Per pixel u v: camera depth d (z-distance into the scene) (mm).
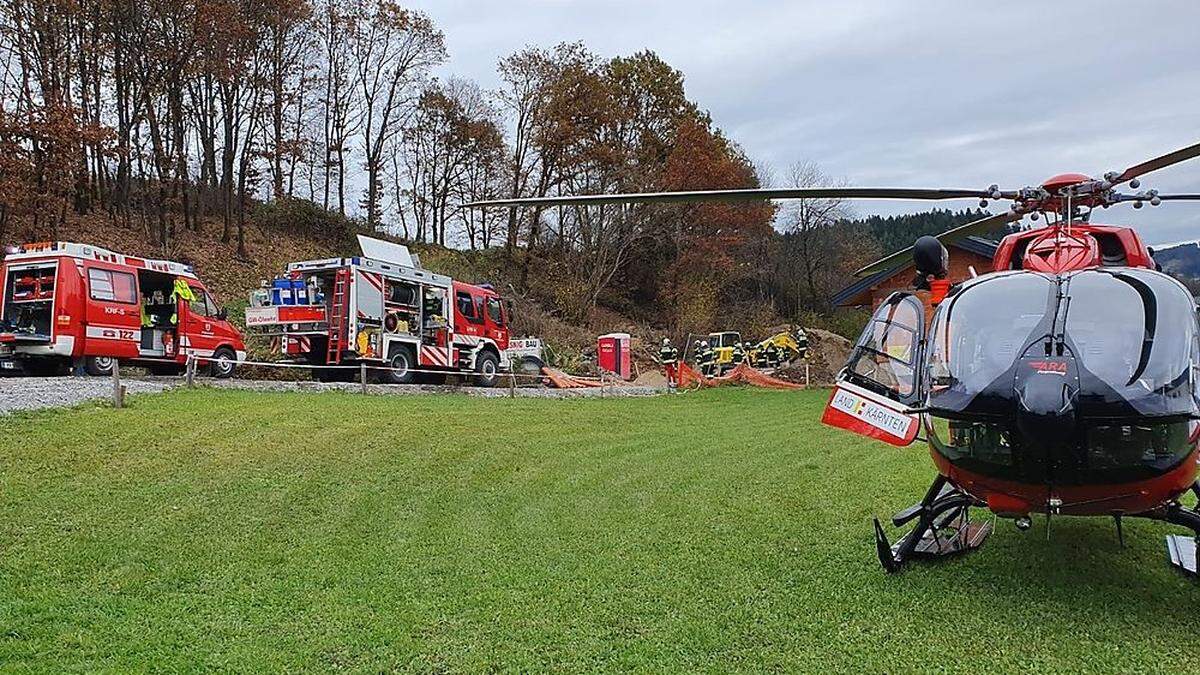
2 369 13938
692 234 36719
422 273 17484
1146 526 5836
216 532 5523
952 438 4305
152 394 11273
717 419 12938
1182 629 3916
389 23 35688
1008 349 4078
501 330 19828
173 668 3477
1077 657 3594
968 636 3838
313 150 33125
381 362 16297
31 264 13188
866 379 4648
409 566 4922
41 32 22016
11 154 19531
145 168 26219
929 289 5078
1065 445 3729
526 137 35281
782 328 35375
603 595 4426
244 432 8875
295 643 3764
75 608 4129
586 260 34906
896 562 4766
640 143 37156
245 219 30125
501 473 7684
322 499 6473
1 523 5449
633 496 6902
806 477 7820
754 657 3613
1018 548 5309
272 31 28781
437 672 3488
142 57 23953
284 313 15742
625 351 23625
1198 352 3893
